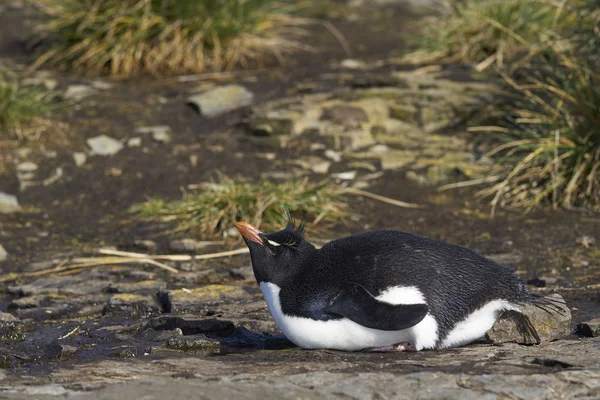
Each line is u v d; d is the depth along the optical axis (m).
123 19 26.58
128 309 14.11
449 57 26.62
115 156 21.38
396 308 10.22
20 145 21.64
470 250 11.09
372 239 11.00
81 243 17.66
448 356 10.51
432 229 17.97
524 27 25.78
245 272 15.77
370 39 30.28
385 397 9.06
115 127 22.78
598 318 12.27
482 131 22.17
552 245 16.83
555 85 20.86
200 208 18.41
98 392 9.19
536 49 23.84
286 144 21.72
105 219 18.73
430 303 10.41
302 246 11.16
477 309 10.58
